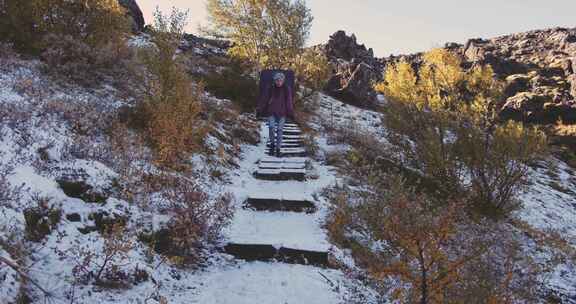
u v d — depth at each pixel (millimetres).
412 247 3887
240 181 8094
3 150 4652
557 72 27781
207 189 6836
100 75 9531
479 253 4285
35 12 9320
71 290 3471
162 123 7039
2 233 3359
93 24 10062
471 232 5645
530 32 39312
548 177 16109
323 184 8188
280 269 5086
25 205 3875
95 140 6344
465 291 3852
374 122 19078
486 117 10562
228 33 19203
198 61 16828
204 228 5375
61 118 6465
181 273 4629
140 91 8969
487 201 9820
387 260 4219
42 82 7793
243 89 15031
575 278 7320
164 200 5598
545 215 11508
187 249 5039
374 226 4168
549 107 22672
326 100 21234
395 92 11617
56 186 4500
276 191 7633
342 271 5199
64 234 4059
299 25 17219
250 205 6910
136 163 6234
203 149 8375
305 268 5125
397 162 11219
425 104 11203
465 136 10328
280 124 9773
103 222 4562
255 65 18344
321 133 13898
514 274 4598
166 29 8250
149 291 3963
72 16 9820
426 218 3865
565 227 10992
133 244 4500
